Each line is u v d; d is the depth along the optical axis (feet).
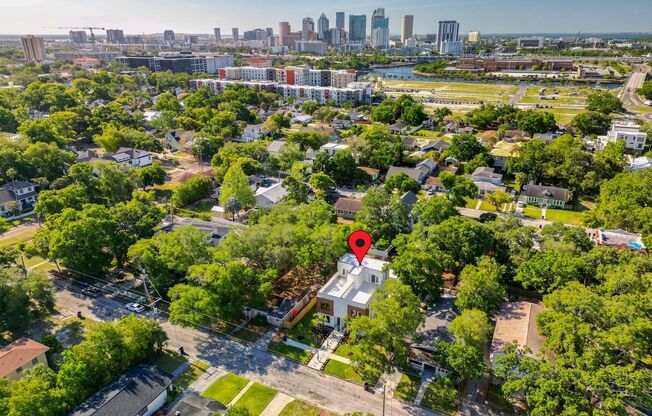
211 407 172.45
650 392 158.40
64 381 174.70
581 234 274.57
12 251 271.69
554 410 156.15
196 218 379.35
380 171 499.10
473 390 195.52
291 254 262.06
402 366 195.62
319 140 567.59
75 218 285.43
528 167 457.27
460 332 191.72
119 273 292.81
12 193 397.39
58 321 244.22
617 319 187.62
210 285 228.02
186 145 579.48
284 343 229.25
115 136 546.67
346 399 192.24
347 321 208.54
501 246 280.72
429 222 306.35
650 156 494.18
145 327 204.03
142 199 369.91
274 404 188.55
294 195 380.78
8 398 158.51
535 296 261.65
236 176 379.55
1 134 521.24
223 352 221.66
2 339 226.79
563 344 181.57
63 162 449.06
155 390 183.32
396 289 207.92
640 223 310.24
